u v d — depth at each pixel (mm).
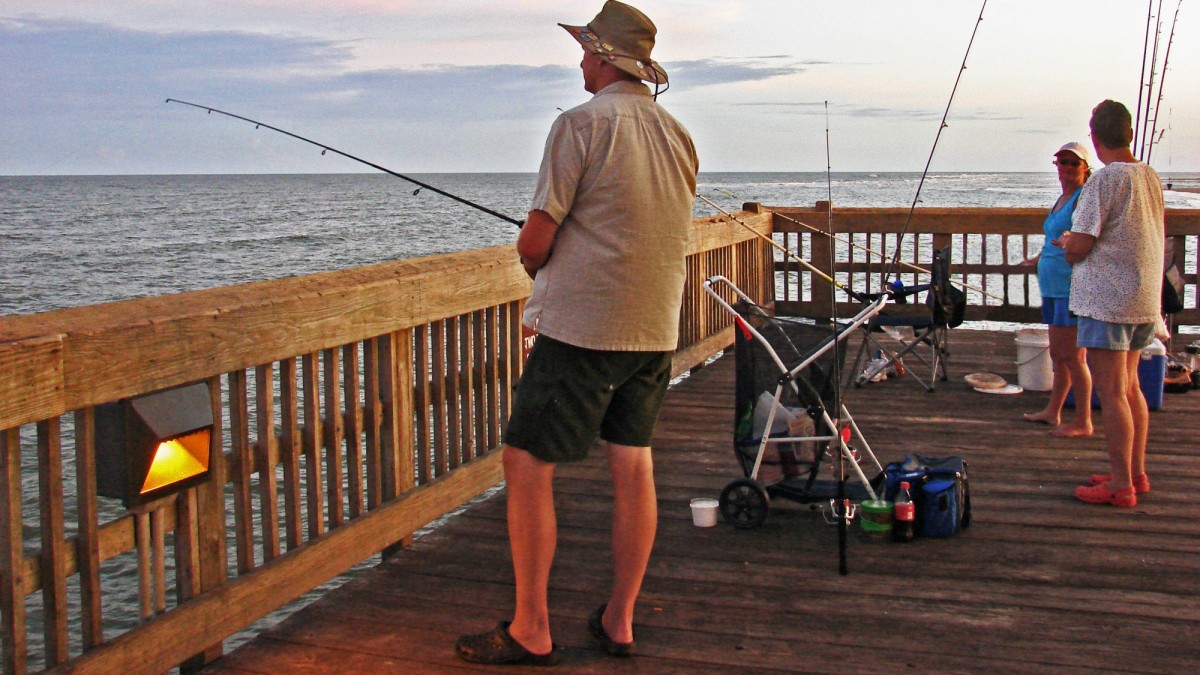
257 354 2850
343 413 3357
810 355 3787
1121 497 4000
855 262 8133
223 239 45844
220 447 2783
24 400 2178
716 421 5559
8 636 2262
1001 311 7805
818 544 3648
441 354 3850
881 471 3928
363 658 2791
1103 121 3898
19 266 33281
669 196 2559
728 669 2711
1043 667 2701
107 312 2602
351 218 65562
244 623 2850
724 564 3469
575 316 2494
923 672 2682
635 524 2705
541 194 2461
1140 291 3834
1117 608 3070
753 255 7918
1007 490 4258
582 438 2574
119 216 70562
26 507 7281
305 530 6457
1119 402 3961
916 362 7047
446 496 3854
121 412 2438
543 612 2711
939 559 3488
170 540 6270
